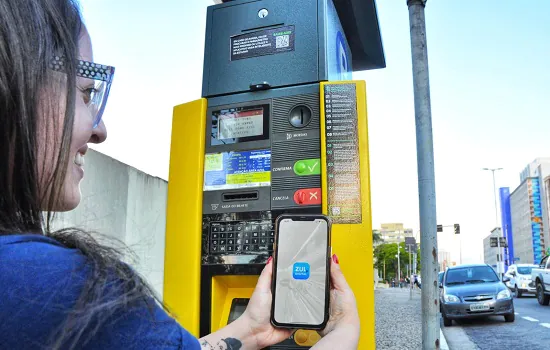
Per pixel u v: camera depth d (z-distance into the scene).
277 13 1.85
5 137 0.50
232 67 1.86
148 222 5.75
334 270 0.97
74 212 4.07
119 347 0.45
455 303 10.67
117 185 4.98
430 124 2.68
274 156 1.71
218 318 1.72
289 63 1.79
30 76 0.51
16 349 0.42
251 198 1.70
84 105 0.64
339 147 1.64
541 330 9.25
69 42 0.56
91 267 0.47
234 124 1.79
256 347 0.92
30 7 0.53
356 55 2.86
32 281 0.44
